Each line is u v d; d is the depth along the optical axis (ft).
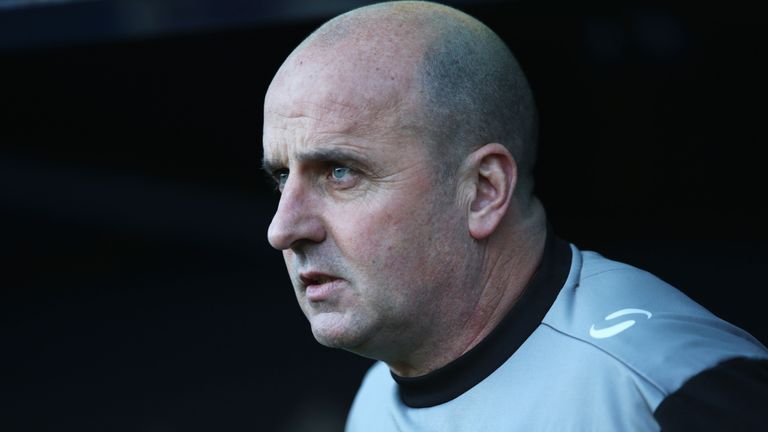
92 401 52.21
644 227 67.00
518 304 15.99
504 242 15.99
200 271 73.20
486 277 15.89
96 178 77.20
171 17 37.09
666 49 62.85
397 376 16.90
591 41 62.59
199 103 73.56
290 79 15.33
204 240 76.48
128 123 75.41
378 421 18.01
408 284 15.26
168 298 68.33
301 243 15.29
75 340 61.57
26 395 53.62
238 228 76.43
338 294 15.31
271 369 54.49
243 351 57.62
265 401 50.44
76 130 76.23
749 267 58.39
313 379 52.65
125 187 77.00
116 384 54.29
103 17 37.78
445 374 16.05
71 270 74.84
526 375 15.53
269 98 15.60
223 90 72.08
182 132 75.41
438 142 15.15
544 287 16.14
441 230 15.33
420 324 15.66
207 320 63.41
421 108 15.02
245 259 75.15
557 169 68.13
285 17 35.81
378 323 15.37
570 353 15.29
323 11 35.32
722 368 14.37
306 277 15.44
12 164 76.79
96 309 67.15
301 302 15.94
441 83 15.21
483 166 15.60
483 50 15.85
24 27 38.42
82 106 75.00
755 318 50.98
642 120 66.23
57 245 77.05
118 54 71.05
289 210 15.12
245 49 68.13
